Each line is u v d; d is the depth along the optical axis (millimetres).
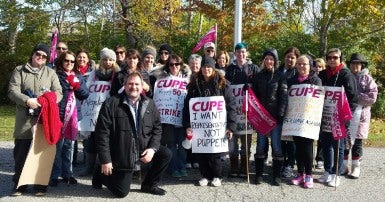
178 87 7531
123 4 21969
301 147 7160
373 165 9039
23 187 6449
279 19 18234
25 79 6301
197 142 7207
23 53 24891
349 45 17703
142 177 7605
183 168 7844
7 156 9250
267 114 7176
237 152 7770
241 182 7480
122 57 8500
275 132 7328
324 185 7340
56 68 7000
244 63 7695
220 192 6871
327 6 16297
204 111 7180
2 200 6203
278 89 7227
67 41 24688
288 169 7816
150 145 6492
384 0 14969
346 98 7004
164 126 7430
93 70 7887
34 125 6293
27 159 6215
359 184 7473
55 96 6312
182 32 22406
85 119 7645
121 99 6418
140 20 21656
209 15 17828
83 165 8625
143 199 6434
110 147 6352
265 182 7473
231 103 7520
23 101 6109
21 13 24125
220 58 8367
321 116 7090
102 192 6730
